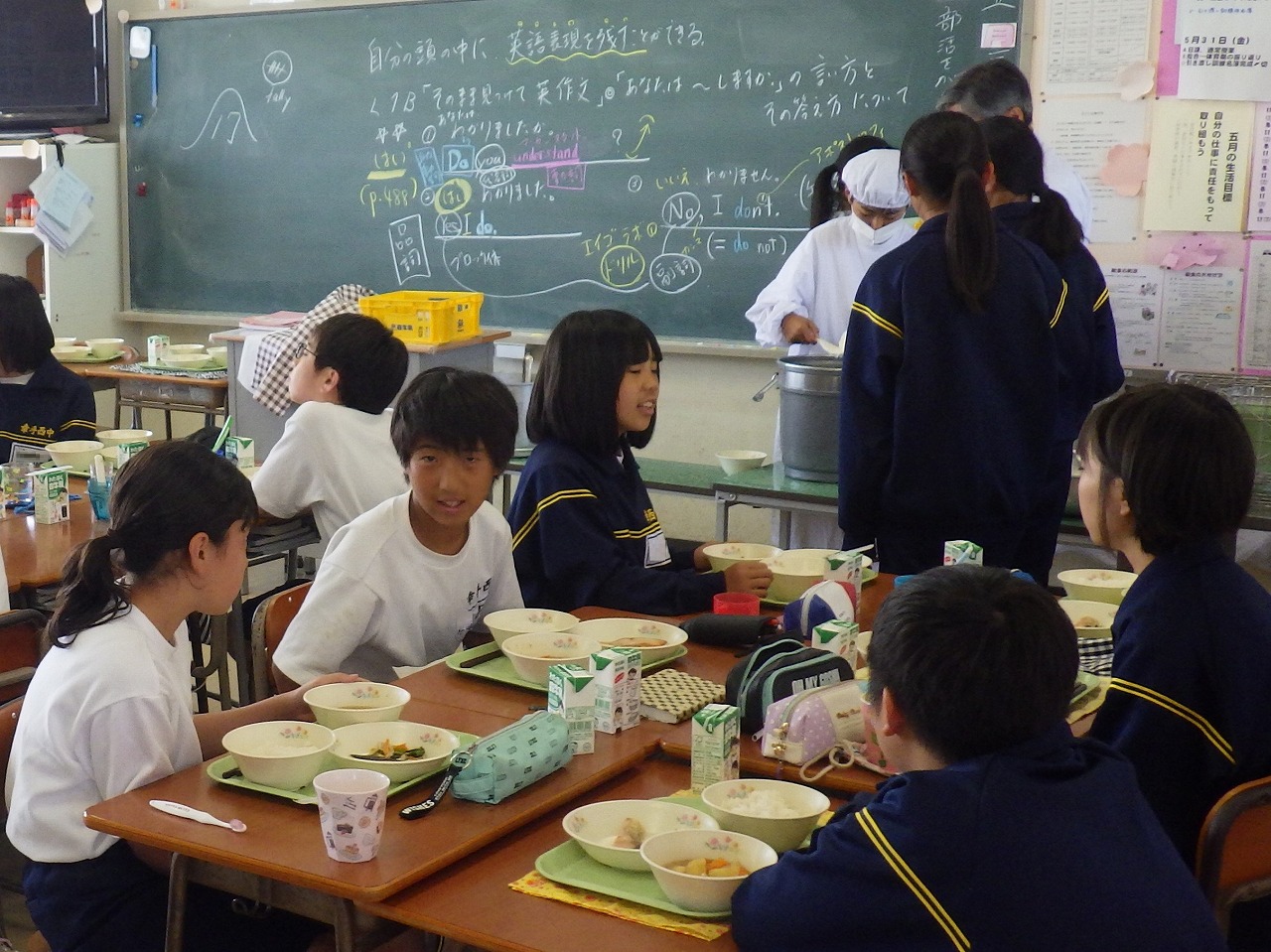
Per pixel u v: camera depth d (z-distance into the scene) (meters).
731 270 4.80
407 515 2.07
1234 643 1.47
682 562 2.52
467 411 1.95
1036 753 1.15
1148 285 4.02
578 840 1.32
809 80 4.54
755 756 1.59
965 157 2.52
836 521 3.56
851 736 1.57
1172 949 1.09
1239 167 3.87
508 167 5.14
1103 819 1.12
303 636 1.99
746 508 4.98
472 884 1.28
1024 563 2.95
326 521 3.01
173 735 1.58
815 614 1.96
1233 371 3.96
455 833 1.34
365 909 1.24
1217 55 3.83
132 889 1.55
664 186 4.86
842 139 4.52
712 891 1.21
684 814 1.37
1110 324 3.04
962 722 1.14
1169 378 3.92
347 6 5.34
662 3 4.74
